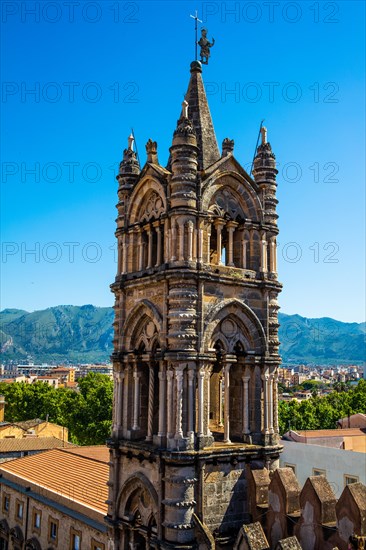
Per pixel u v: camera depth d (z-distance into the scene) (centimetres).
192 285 4106
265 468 4191
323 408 15900
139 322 4475
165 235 4284
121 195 4838
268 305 4491
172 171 4312
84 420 14550
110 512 4491
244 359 4344
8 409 17100
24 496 7044
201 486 3897
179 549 3762
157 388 4431
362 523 3130
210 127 4794
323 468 8412
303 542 3475
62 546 6088
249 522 4072
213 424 4784
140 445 4178
